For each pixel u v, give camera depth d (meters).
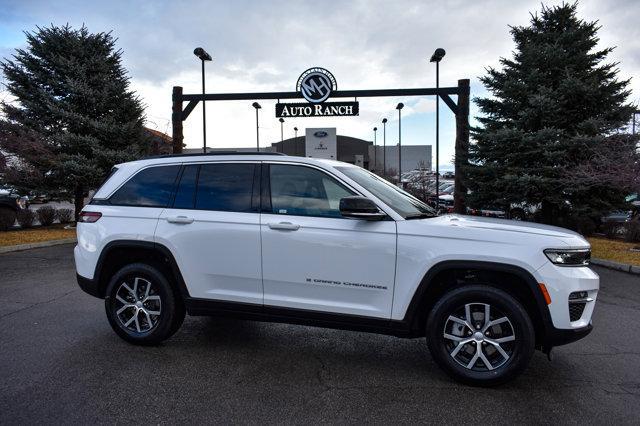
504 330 3.75
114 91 15.76
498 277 3.86
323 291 4.07
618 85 12.35
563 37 12.83
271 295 4.22
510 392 3.68
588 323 3.71
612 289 7.43
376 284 3.92
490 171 13.19
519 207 13.73
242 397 3.57
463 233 3.81
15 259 9.80
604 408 3.42
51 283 7.49
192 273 4.40
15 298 6.53
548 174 12.20
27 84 15.37
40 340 4.80
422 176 36.34
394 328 3.92
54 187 15.38
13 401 3.46
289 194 4.29
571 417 3.28
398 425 3.17
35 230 14.41
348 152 67.38
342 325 4.04
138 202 4.74
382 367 4.19
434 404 3.47
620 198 12.16
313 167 4.30
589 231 13.06
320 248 4.03
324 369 4.13
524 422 3.21
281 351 4.58
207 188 4.56
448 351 3.84
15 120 14.80
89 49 15.84
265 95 15.45
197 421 3.20
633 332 5.25
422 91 14.84
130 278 4.64
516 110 13.22
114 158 15.22
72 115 14.84
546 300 3.59
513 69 13.54
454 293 3.78
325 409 3.39
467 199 13.88
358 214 3.80
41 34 15.43
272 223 4.18
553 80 12.95
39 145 13.55
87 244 4.79
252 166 4.48
